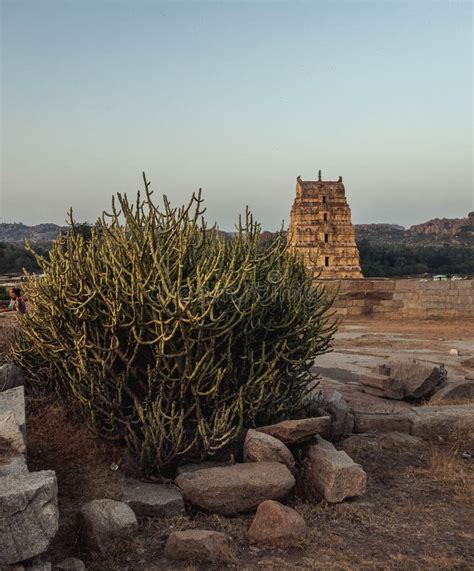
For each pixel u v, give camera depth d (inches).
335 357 579.2
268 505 192.2
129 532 183.3
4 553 146.5
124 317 240.1
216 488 203.3
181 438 230.5
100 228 274.4
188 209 261.1
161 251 247.8
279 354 257.0
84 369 245.9
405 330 818.2
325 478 218.2
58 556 176.9
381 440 293.9
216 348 244.7
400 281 965.2
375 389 391.9
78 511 188.2
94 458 242.5
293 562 175.2
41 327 286.7
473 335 759.7
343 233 1481.3
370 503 221.0
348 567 172.1
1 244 2733.8
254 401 251.6
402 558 178.4
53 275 267.0
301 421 238.4
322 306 305.7
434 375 382.3
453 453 284.5
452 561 177.0
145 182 257.1
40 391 315.0
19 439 205.5
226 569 170.9
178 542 176.1
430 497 230.7
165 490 216.1
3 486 153.9
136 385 257.4
